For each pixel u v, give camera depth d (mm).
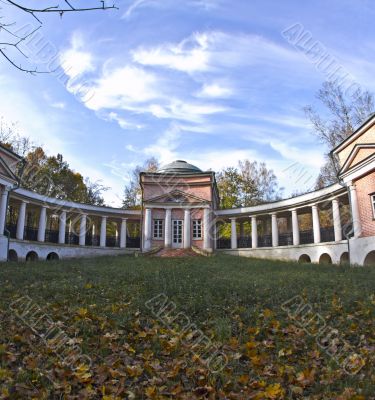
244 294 9523
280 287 10484
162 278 12234
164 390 4691
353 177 22391
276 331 6812
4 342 6156
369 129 21234
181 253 30641
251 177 50875
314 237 29234
